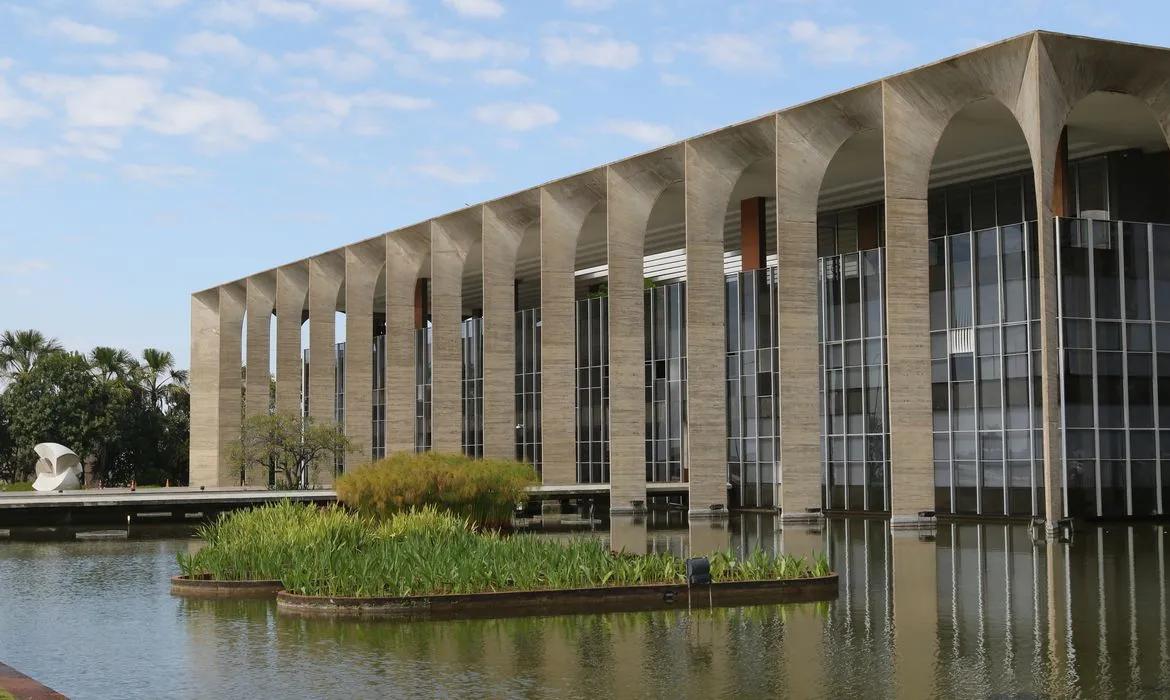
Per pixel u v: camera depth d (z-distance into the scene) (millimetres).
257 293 65188
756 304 42594
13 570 22828
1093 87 29719
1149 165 36062
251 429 54594
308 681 11641
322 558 17344
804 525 32656
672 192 44750
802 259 34719
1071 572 19594
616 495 41062
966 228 40500
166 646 13898
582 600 16125
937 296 34719
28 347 75438
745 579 17156
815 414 34406
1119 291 31938
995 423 32969
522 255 60000
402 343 54719
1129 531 28297
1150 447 31969
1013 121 33844
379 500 29062
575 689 11047
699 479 38406
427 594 15758
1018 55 28859
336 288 60219
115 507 36906
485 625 14781
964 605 15961
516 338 56719
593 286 64562
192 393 69625
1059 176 33500
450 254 51875
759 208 44406
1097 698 10375
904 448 31312
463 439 59969
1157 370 32156
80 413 69312
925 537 27547
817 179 34969
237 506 38156
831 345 38938
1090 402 31328
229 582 18500
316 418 60094
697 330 38500
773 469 41500
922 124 31547
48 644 14266
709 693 10805
